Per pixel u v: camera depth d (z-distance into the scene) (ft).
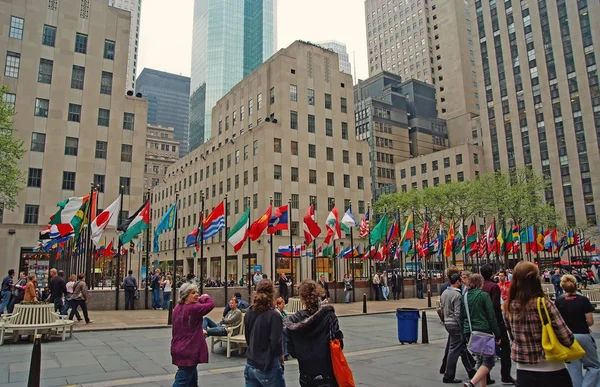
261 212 174.60
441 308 28.30
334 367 15.83
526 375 15.78
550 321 15.44
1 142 96.68
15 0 144.46
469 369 27.09
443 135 346.54
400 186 310.45
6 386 25.57
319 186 189.37
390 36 442.09
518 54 280.31
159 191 298.35
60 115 145.89
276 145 182.29
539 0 273.54
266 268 166.09
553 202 251.60
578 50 253.65
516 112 276.82
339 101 205.87
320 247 157.89
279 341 16.99
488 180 191.31
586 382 20.70
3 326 39.27
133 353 36.52
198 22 595.47
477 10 307.17
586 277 130.21
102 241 144.56
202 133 532.32
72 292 57.47
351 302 95.30
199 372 29.96
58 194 141.79
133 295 75.61
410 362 33.22
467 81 368.48
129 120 158.10
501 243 124.77
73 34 152.35
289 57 194.59
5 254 131.13
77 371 29.76
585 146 244.42
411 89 350.02
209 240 208.95
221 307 82.17
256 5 597.93
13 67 141.18
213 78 542.16
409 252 122.31
